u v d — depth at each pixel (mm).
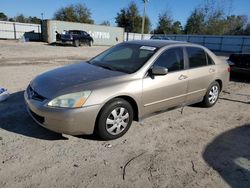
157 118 4832
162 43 4730
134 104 4000
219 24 54031
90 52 20531
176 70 4578
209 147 3814
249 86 8508
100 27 36438
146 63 4133
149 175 3016
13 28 34656
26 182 2748
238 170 3244
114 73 3990
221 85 5863
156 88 4152
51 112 3305
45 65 11016
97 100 3461
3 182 2725
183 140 3986
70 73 4043
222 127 4629
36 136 3770
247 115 5383
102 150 3508
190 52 4961
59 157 3266
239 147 3879
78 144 3625
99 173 2992
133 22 58875
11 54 15234
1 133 3801
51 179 2826
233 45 37125
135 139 3898
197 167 3254
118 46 5062
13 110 4730
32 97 3617
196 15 56531
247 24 52938
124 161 3275
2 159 3139
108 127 3701
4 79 7379
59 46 26125
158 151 3586
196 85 5023
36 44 27312
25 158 3193
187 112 5309
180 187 2840
